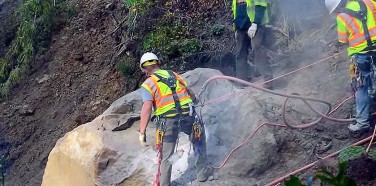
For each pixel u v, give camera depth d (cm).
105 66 1159
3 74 1286
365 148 662
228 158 698
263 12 818
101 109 1103
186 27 1064
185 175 698
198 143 666
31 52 1262
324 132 711
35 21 1284
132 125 766
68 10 1285
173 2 1093
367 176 617
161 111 649
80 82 1182
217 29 1037
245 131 714
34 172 1116
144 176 702
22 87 1249
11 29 1362
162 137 645
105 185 710
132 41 1108
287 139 705
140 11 1106
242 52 865
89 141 747
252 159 690
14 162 1152
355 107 719
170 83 655
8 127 1195
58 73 1223
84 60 1207
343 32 664
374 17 655
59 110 1173
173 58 1033
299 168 679
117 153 721
